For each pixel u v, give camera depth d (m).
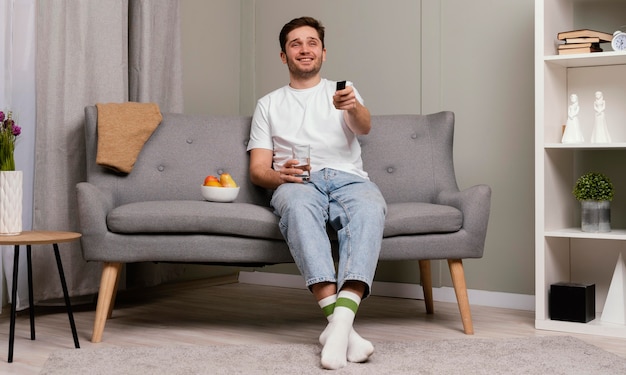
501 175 3.21
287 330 2.55
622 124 2.84
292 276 3.79
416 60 3.44
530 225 3.14
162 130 2.89
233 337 2.42
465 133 3.31
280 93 2.72
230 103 3.97
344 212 2.22
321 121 2.59
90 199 2.34
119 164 2.69
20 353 2.17
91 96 3.00
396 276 3.46
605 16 2.91
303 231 2.10
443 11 3.37
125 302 3.23
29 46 2.80
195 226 2.36
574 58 2.65
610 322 2.58
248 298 3.38
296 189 2.29
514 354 2.07
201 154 2.88
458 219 2.45
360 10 3.60
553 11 2.78
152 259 2.38
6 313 2.79
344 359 1.90
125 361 1.99
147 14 3.25
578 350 2.13
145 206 2.40
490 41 3.25
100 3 3.03
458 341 2.26
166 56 3.39
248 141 2.93
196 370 1.88
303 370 1.87
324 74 3.71
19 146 2.79
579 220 2.96
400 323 2.71
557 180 2.79
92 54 3.00
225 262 2.45
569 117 2.74
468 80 3.30
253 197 2.84
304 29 2.66
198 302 3.24
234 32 3.99
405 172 2.85
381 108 3.54
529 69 3.15
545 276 2.64
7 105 2.70
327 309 2.04
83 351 2.13
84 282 2.96
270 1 3.91
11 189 2.21
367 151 2.92
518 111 3.18
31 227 2.84
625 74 2.82
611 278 2.86
